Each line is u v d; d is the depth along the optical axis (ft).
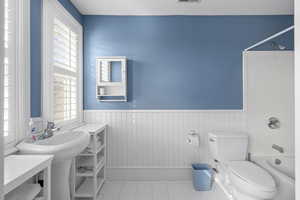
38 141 5.80
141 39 10.15
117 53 10.16
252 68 10.09
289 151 10.02
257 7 9.36
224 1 8.80
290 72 10.03
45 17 6.86
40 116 6.82
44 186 4.66
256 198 6.97
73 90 9.26
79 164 8.32
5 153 4.84
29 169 3.96
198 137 9.84
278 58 10.05
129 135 10.19
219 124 10.16
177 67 10.18
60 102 8.11
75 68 9.32
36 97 6.59
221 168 9.51
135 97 10.18
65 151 5.32
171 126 10.19
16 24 5.65
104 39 10.15
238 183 7.34
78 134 7.22
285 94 10.04
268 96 10.08
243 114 10.14
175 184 9.84
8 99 5.41
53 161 5.37
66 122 8.38
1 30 1.65
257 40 10.14
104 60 9.78
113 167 10.20
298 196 2.26
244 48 10.14
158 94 10.18
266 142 10.04
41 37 6.82
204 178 9.21
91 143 8.13
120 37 10.14
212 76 10.18
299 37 2.23
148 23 10.17
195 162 10.18
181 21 10.16
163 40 10.18
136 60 10.16
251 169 7.86
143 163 10.20
